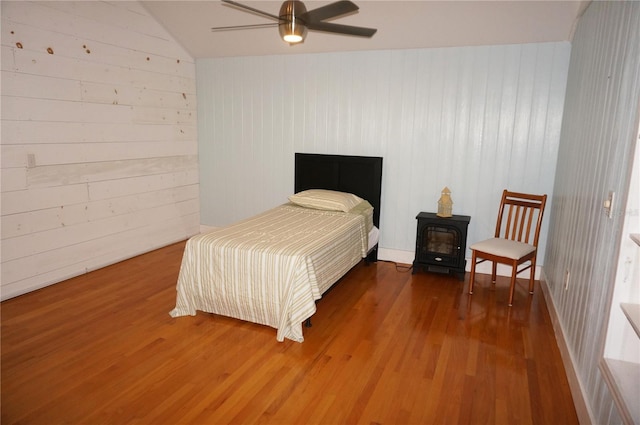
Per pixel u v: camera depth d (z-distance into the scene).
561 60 3.67
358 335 2.89
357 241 3.74
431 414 2.09
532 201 3.90
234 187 5.23
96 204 4.02
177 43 4.79
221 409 2.11
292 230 3.35
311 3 3.56
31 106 3.37
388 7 3.58
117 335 2.83
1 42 3.12
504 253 3.39
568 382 2.37
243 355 2.61
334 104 4.56
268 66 4.78
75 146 3.75
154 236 4.75
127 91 4.21
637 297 1.73
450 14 3.54
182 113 4.99
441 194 4.24
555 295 3.20
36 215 3.50
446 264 3.99
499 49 3.84
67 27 3.57
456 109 4.08
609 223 1.96
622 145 1.89
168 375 2.38
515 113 3.89
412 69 4.18
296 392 2.25
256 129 4.98
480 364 2.54
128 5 4.11
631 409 1.43
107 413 2.06
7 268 3.33
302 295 2.73
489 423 2.04
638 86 1.74
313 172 4.71
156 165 4.68
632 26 1.90
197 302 3.10
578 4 3.09
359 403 2.17
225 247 2.93
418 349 2.71
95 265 4.07
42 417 2.02
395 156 4.39
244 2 3.79
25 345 2.67
